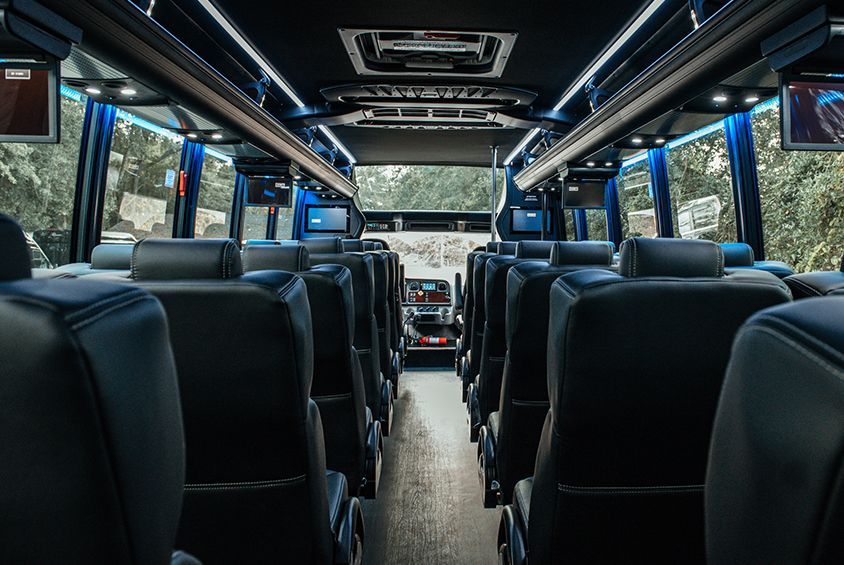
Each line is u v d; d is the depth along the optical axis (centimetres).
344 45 452
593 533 109
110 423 33
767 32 252
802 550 29
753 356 34
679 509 107
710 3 345
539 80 542
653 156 589
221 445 104
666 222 600
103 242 446
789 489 30
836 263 369
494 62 484
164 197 539
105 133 424
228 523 112
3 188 344
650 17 398
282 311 94
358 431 198
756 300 90
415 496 272
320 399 190
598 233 820
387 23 415
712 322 91
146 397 38
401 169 1021
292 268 169
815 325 30
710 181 501
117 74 315
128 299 38
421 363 643
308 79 544
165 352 42
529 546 120
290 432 104
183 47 330
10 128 250
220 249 100
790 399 30
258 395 99
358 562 160
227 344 95
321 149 830
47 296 32
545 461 109
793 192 405
